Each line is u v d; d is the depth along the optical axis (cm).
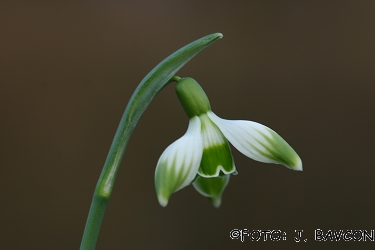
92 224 20
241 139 20
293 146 33
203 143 20
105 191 20
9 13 33
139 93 20
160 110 33
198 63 33
